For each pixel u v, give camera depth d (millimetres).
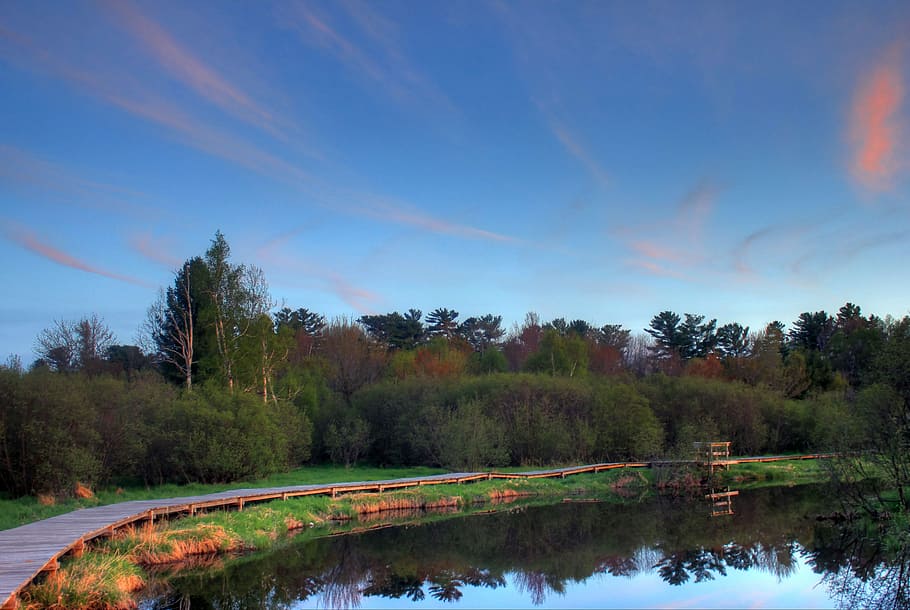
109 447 25047
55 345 42281
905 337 21062
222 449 26938
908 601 13945
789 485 33594
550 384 40406
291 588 14977
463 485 29766
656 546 19719
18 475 22703
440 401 38844
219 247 35344
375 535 20984
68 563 13844
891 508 21125
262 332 35688
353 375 49312
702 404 44500
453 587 15414
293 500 23859
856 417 21625
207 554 17719
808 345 75188
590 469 35500
